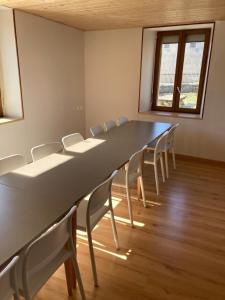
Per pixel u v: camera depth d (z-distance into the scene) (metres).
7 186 1.67
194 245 2.23
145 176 3.74
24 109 3.81
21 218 1.30
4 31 3.49
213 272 1.93
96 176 1.87
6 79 3.73
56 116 4.55
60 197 1.53
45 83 4.15
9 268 0.94
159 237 2.33
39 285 1.24
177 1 2.93
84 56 5.12
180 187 3.40
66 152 2.45
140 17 3.76
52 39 4.14
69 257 1.49
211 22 3.97
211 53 4.02
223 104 4.14
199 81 4.59
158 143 3.03
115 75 4.93
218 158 4.39
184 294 1.72
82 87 5.22
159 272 1.92
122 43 4.70
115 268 1.94
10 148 3.69
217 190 3.34
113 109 5.15
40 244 1.13
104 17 3.79
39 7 3.27
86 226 1.69
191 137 4.52
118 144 2.75
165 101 5.06
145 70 4.78
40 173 1.91
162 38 4.75
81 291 1.56
